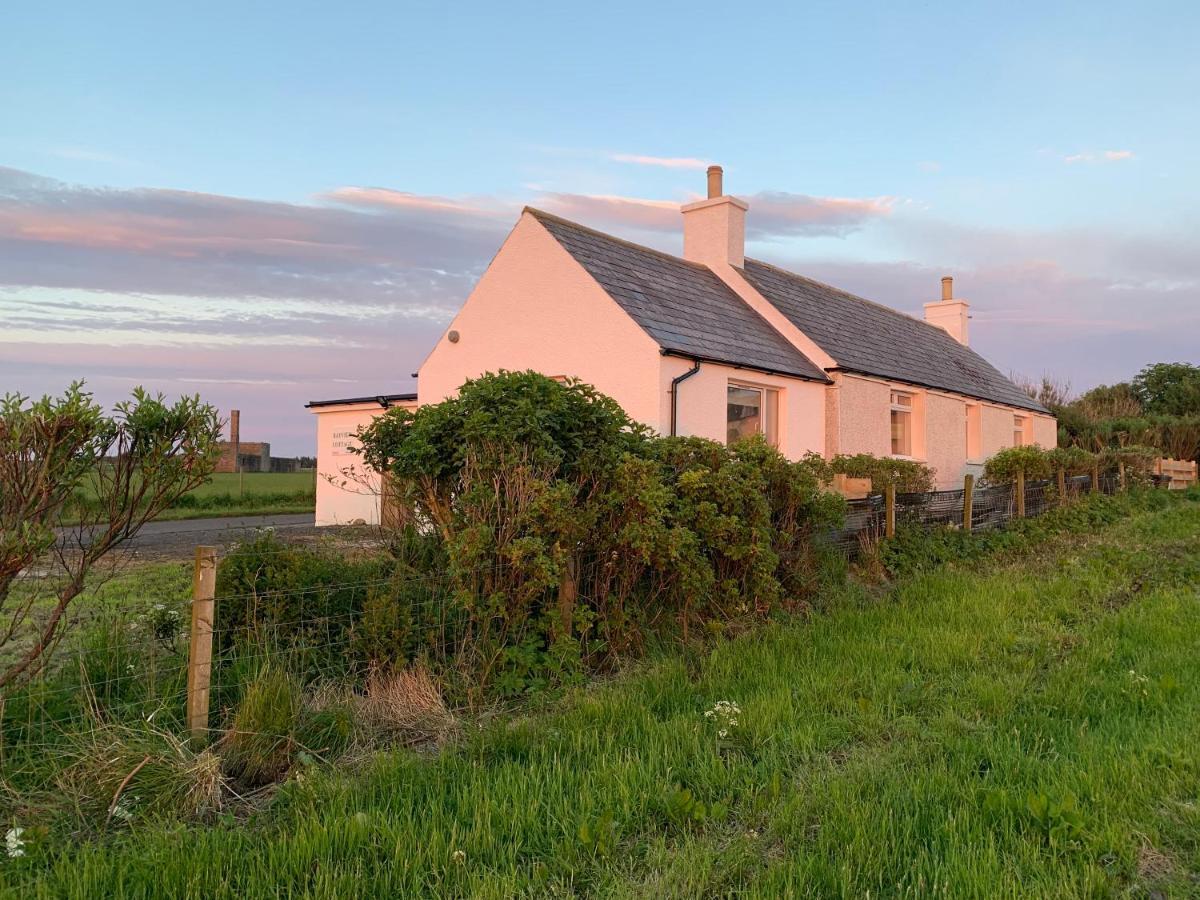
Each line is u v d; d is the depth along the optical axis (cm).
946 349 2512
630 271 1424
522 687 551
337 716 463
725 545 718
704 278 1683
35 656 414
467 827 351
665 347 1177
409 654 548
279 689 446
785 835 347
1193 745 429
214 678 488
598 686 574
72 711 430
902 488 1379
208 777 389
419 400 1514
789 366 1442
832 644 660
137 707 443
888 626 722
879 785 397
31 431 366
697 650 654
